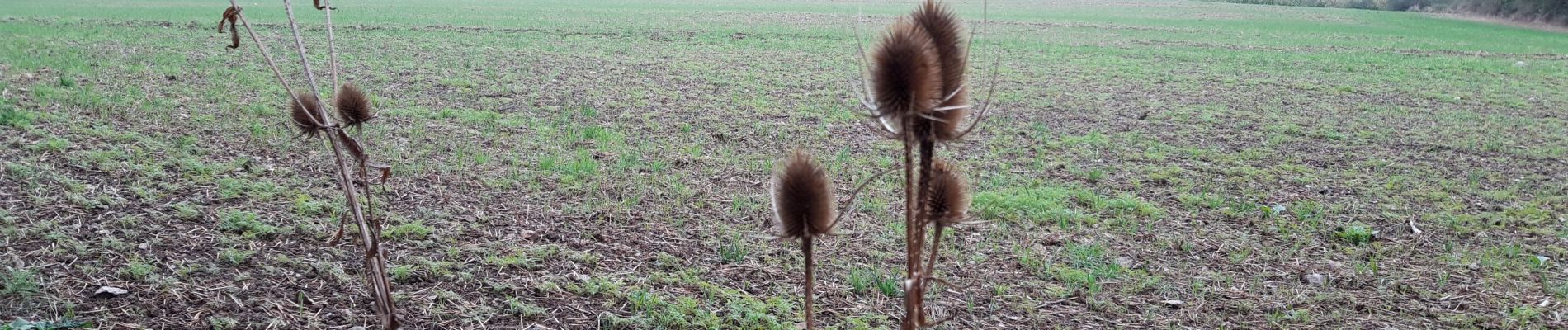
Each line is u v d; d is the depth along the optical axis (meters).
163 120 9.59
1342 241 7.60
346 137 3.49
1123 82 17.80
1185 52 24.66
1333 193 9.16
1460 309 6.14
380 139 9.45
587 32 25.09
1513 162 11.15
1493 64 23.59
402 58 17.34
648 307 5.48
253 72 14.06
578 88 14.21
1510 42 32.78
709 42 23.77
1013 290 6.17
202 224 6.43
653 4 41.81
